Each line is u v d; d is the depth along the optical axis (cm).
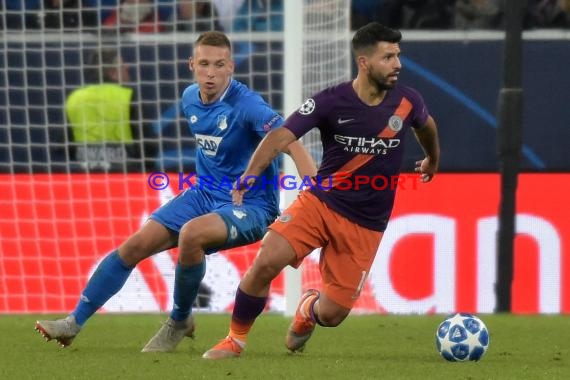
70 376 1830
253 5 3475
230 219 2069
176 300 2145
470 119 3281
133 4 3409
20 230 3197
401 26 3597
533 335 2562
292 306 2923
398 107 1980
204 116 2131
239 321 2036
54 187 3206
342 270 2030
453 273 3134
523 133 3238
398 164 2016
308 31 3228
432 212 3148
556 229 3138
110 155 3341
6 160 3344
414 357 2150
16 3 3381
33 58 3359
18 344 2339
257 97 2109
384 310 3134
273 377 1808
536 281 3125
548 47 3269
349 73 3234
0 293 3173
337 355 2181
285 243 1986
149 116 3359
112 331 2617
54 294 3173
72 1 3391
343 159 1986
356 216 2008
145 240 2164
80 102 3344
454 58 3303
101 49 3369
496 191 3147
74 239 3188
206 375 1825
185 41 3359
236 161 2139
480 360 2072
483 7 3556
